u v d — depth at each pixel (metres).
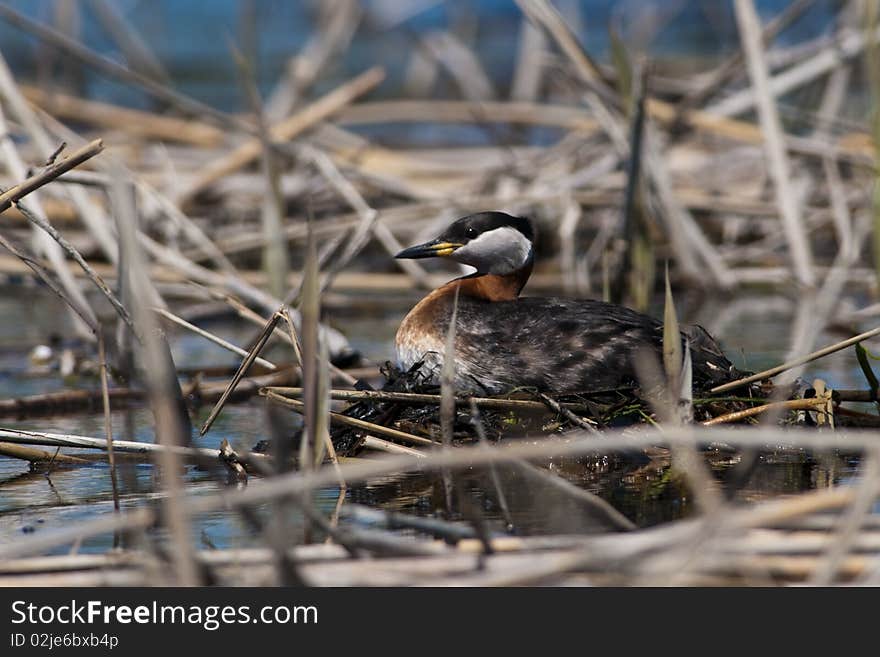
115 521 6.26
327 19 26.39
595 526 7.61
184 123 19.34
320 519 6.46
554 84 24.73
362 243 12.58
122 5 30.88
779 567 6.29
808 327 14.49
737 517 5.94
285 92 21.67
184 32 32.41
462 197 17.02
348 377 10.95
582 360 10.29
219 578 6.51
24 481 9.08
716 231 18.59
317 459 7.48
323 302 15.02
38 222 9.11
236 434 10.42
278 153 16.45
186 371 12.75
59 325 15.44
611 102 14.88
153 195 13.07
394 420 9.73
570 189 16.62
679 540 5.98
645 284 13.98
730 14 29.08
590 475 8.99
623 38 26.47
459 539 6.67
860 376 11.91
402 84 26.73
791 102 23.42
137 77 15.16
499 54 29.98
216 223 17.50
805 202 17.16
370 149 18.88
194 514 8.12
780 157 15.01
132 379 11.70
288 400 9.66
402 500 8.37
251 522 7.09
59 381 12.61
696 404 9.52
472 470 9.17
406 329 11.21
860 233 16.20
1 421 10.93
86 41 28.39
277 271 13.76
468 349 10.66
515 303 11.05
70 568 6.71
